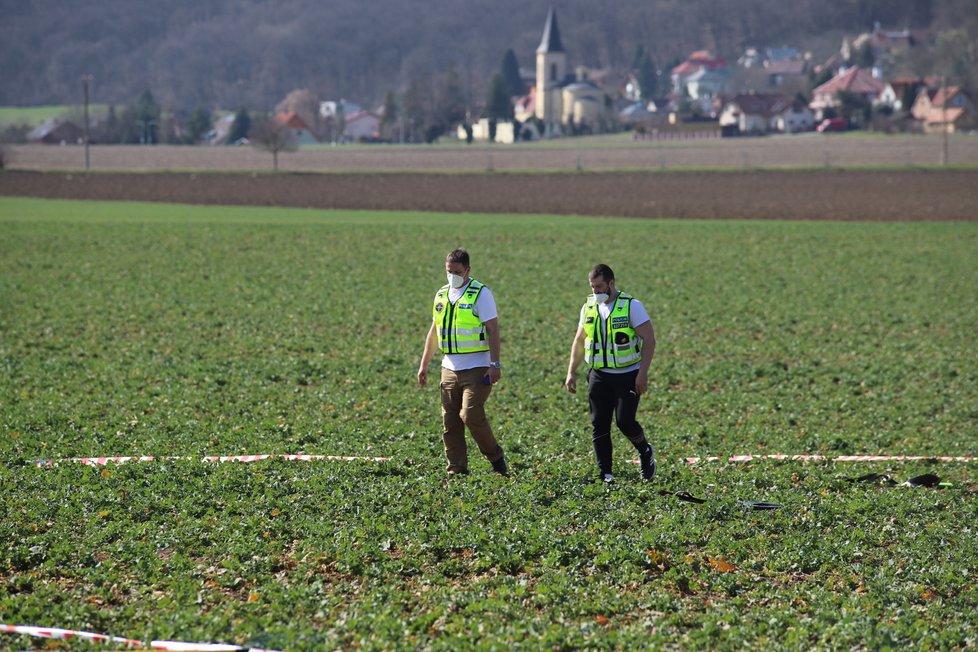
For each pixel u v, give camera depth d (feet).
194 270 394.11
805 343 268.82
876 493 138.72
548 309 314.55
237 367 225.76
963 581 105.81
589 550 110.93
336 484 131.44
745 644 90.38
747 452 165.58
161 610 94.07
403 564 105.91
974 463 157.79
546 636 89.51
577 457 157.28
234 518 117.29
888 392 212.64
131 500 121.60
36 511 116.06
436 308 139.54
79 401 188.44
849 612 96.63
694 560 109.09
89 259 420.77
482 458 154.20
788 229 574.15
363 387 208.95
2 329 267.18
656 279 384.47
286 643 87.51
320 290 349.20
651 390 214.28
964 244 505.66
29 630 88.07
